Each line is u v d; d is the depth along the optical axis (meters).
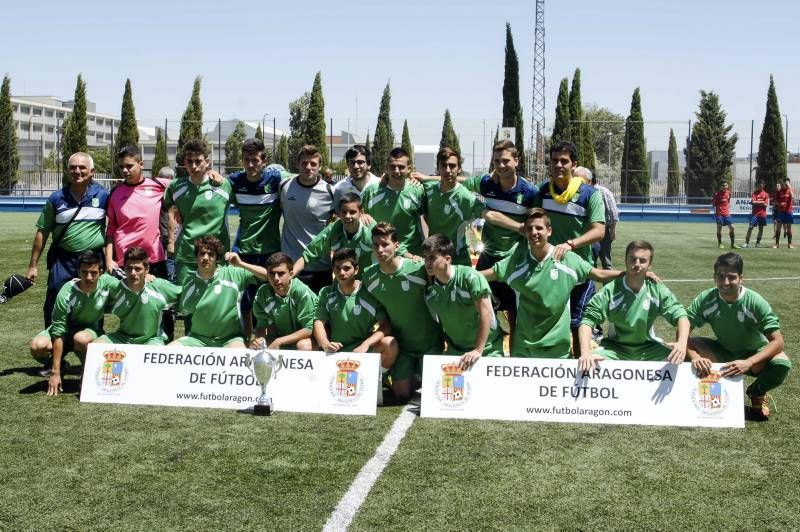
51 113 101.38
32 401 5.84
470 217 6.62
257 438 4.99
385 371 6.12
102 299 6.25
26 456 4.62
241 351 5.81
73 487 4.15
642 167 46.22
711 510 3.90
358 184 6.96
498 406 5.48
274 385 5.71
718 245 20.66
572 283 5.86
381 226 5.71
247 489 4.14
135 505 3.92
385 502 3.97
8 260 15.93
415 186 6.69
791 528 3.70
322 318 6.05
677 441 4.98
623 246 21.09
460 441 4.96
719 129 49.94
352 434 5.09
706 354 5.78
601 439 5.01
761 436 5.10
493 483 4.24
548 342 5.88
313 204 7.02
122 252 7.07
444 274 5.66
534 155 51.16
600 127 82.81
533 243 5.76
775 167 42.50
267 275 6.22
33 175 48.12
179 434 5.07
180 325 9.01
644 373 5.43
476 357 5.55
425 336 6.05
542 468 4.48
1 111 45.25
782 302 10.71
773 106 42.38
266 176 7.06
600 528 3.69
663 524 3.74
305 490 4.12
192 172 6.85
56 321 6.15
